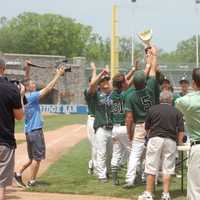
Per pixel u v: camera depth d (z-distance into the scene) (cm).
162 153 1193
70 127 4219
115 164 1423
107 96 1441
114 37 5062
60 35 15112
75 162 1922
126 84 1470
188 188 903
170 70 9225
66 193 1323
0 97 930
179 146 1241
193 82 927
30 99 1377
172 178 1540
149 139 1197
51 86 1404
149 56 1362
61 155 2158
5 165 938
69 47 15188
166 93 1216
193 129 905
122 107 1420
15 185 1406
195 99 900
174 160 1202
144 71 1333
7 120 937
